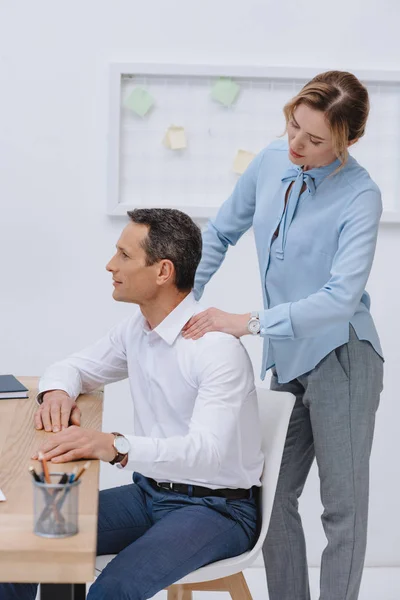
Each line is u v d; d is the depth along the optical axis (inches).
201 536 68.1
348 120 77.5
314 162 80.5
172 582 65.8
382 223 123.1
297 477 89.8
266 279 88.5
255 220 89.0
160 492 73.7
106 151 120.6
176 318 73.4
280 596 88.4
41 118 120.1
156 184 121.7
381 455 126.1
